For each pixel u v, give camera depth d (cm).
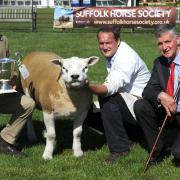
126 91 643
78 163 616
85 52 1639
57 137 730
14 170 590
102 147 682
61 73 601
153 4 4478
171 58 593
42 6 5153
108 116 625
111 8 2253
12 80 655
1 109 645
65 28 2367
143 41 1980
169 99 580
